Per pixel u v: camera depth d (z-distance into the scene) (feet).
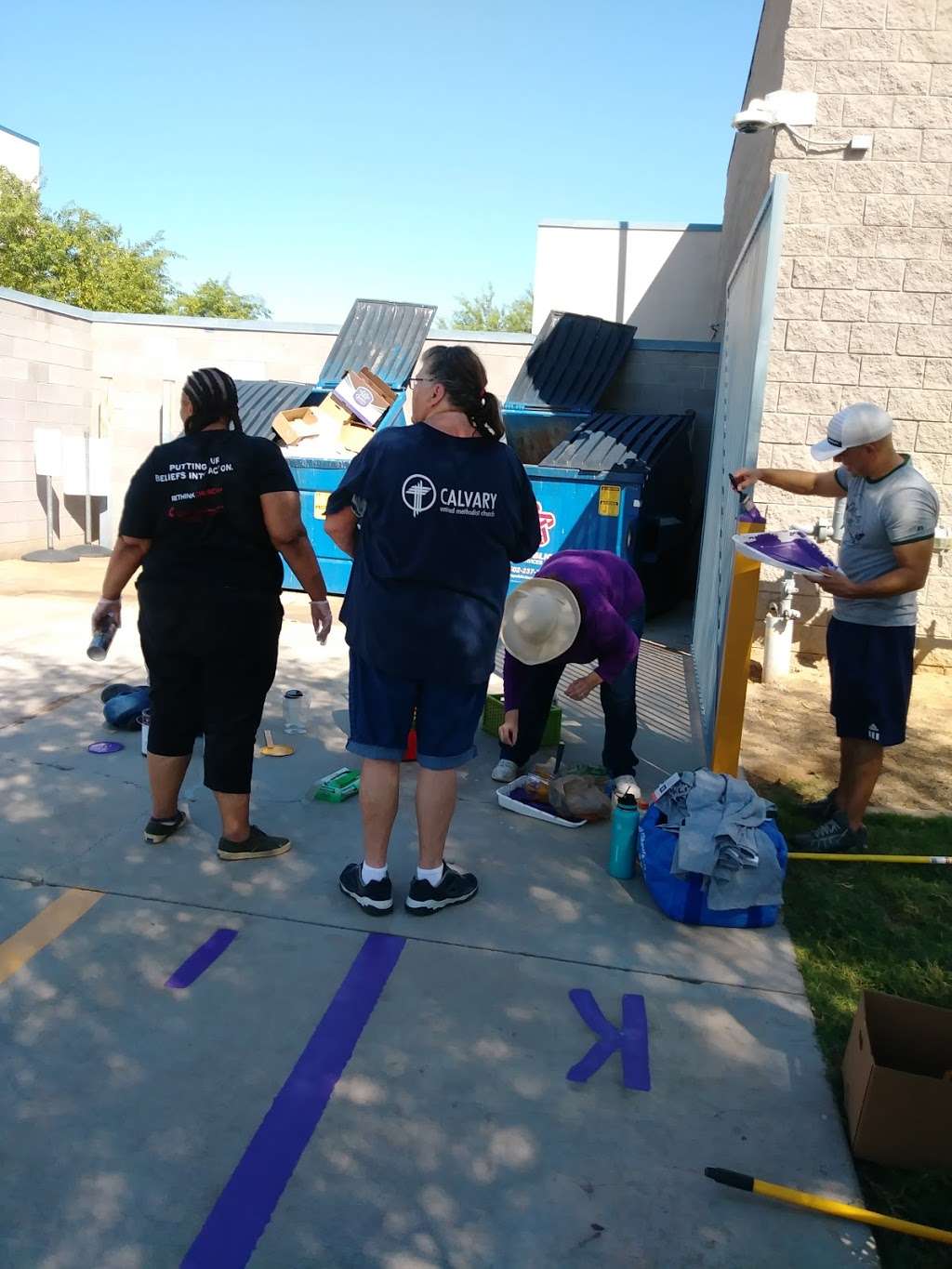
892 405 23.36
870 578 12.73
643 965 10.61
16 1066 8.61
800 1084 8.84
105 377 38.06
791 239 23.13
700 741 18.40
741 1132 8.20
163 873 12.10
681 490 31.19
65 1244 6.87
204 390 11.64
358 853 12.88
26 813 13.57
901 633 12.64
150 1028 9.20
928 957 10.92
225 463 11.33
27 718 17.42
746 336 16.78
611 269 47.93
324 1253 6.88
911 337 23.02
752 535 13.41
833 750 18.10
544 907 11.73
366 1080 8.63
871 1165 7.91
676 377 33.22
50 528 36.32
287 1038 9.14
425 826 11.18
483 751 16.98
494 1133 8.07
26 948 10.39
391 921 11.23
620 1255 6.96
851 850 13.51
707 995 10.12
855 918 11.75
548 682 14.85
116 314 37.47
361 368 32.55
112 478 38.42
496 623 10.91
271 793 14.66
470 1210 7.29
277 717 18.26
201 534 11.38
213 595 11.46
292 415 29.91
